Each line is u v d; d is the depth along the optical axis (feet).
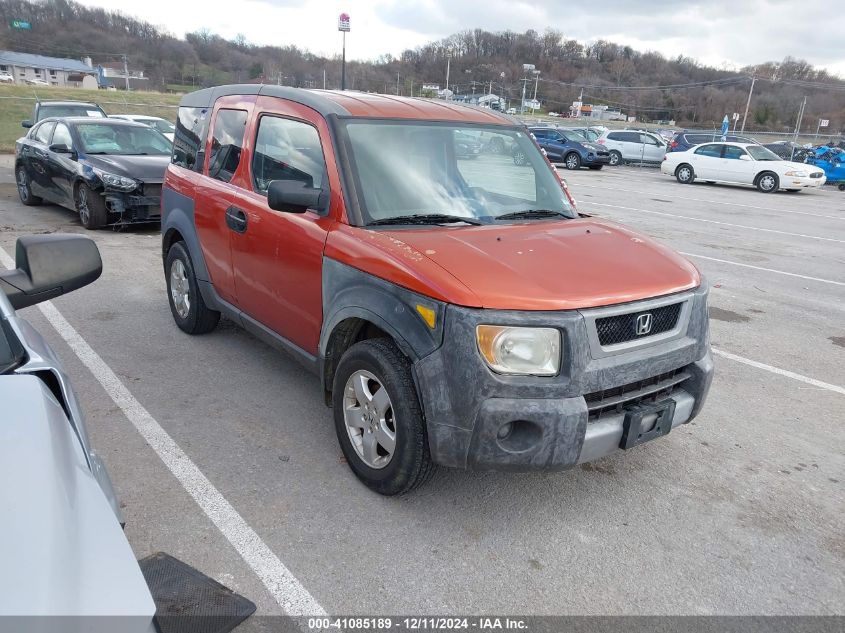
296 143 12.84
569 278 9.84
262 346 17.61
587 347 9.32
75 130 33.94
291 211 11.40
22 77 370.53
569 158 90.48
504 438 9.41
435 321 9.38
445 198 12.21
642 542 10.28
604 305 9.53
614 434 9.86
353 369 10.93
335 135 11.91
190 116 17.46
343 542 9.84
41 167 35.50
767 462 13.04
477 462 9.37
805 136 215.31
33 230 31.53
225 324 19.27
